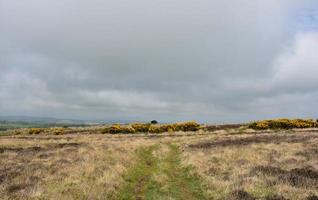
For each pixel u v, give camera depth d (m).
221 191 13.27
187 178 17.30
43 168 17.89
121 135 52.09
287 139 31.09
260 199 11.39
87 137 48.53
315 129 48.12
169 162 23.23
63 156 23.38
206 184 14.88
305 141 28.47
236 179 14.59
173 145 34.69
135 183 16.17
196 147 28.97
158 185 15.53
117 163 20.14
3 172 17.06
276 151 23.16
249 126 57.66
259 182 13.75
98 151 25.84
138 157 25.36
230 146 27.75
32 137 52.28
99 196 12.35
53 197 11.91
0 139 47.09
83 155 23.31
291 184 13.18
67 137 49.53
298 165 17.16
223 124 67.44
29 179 14.95
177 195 13.81
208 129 61.19
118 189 14.14
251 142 30.22
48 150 28.77
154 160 23.97
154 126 64.12
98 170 17.28
